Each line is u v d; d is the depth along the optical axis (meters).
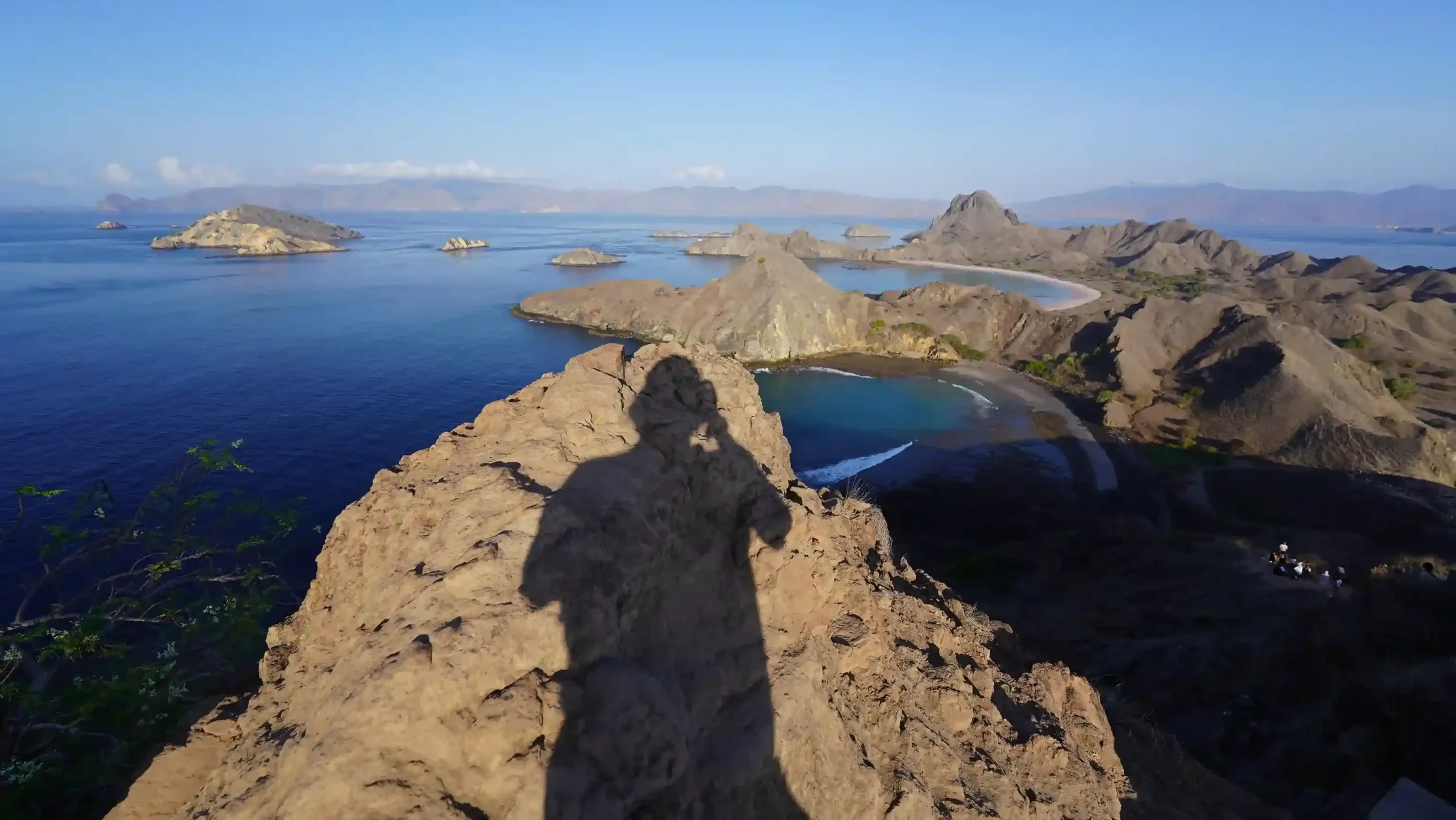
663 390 14.51
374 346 88.44
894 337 100.81
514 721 7.11
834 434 65.62
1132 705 19.38
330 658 9.22
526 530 8.97
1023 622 28.38
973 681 12.47
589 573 8.67
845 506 17.89
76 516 20.78
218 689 14.73
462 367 80.06
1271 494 50.41
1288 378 64.62
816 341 99.38
